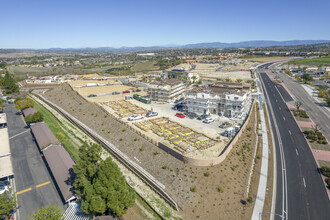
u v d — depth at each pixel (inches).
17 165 2933.1
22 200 2282.2
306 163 2903.5
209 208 2150.6
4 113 5036.9
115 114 4328.3
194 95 4136.3
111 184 1925.4
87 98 5349.4
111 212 1991.9
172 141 3058.6
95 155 2308.1
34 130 3759.8
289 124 4175.7
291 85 7347.4
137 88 6643.7
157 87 5428.2
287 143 3447.3
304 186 2471.7
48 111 5221.5
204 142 3024.1
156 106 4926.2
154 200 2315.5
